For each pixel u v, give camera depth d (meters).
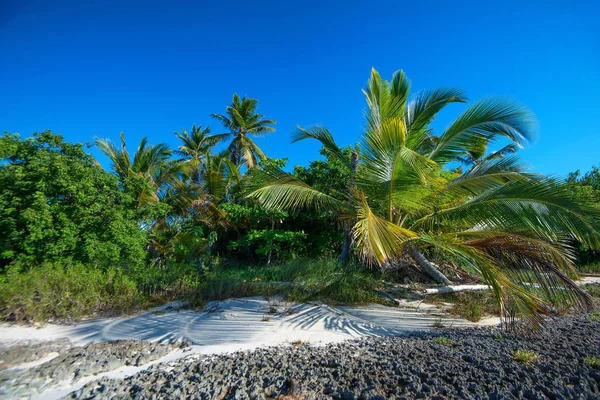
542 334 4.49
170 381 3.05
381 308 6.28
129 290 6.23
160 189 13.87
